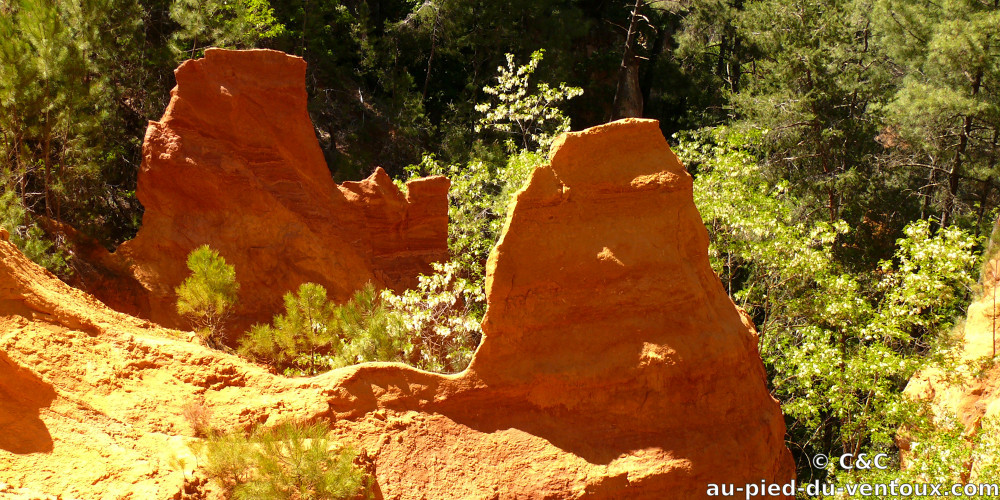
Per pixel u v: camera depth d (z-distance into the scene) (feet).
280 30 102.32
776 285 72.59
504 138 125.70
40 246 53.11
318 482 30.42
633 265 37.93
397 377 36.58
